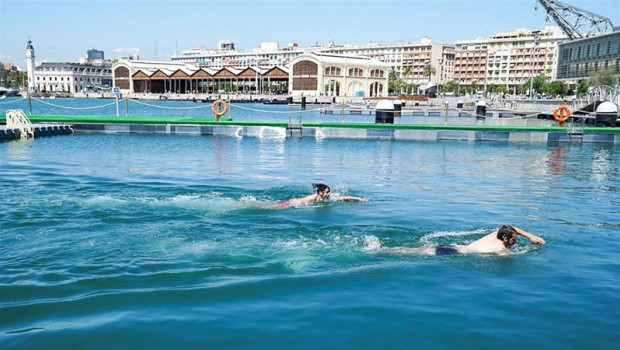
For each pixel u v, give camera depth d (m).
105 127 33.41
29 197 12.66
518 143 30.61
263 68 128.25
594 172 19.19
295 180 16.09
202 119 36.25
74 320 5.98
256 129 32.22
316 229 10.10
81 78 197.00
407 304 6.52
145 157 21.33
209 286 7.01
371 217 11.22
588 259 8.55
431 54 179.75
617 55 73.00
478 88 173.75
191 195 13.22
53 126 31.67
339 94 123.12
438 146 28.23
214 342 5.46
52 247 8.70
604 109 37.16
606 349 5.47
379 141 30.47
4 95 128.25
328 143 28.80
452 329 5.84
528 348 5.46
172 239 9.25
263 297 6.68
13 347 5.36
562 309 6.46
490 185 15.94
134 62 145.38
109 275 7.39
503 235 8.95
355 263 8.12
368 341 5.53
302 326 5.85
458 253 8.68
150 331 5.71
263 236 9.55
